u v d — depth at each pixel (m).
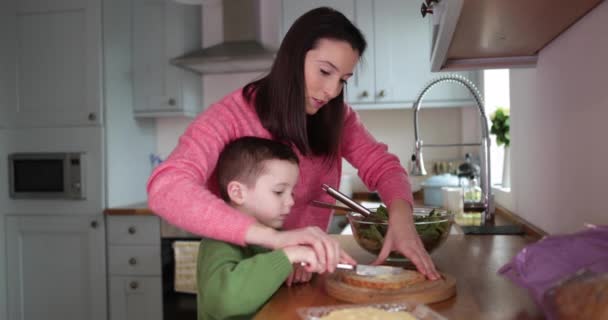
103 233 2.60
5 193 2.73
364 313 0.62
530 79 1.48
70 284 2.67
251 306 0.75
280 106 0.99
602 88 0.91
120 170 2.76
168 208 0.80
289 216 1.15
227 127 1.00
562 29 1.10
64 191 2.62
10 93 2.72
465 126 2.95
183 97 2.88
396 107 2.73
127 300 2.60
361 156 1.20
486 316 0.66
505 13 0.94
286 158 0.95
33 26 2.69
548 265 0.56
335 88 0.97
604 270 0.47
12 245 2.73
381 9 2.72
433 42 1.19
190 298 2.53
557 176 1.22
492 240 1.32
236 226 0.77
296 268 0.86
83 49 2.63
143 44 2.90
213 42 3.15
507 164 2.13
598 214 0.95
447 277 0.80
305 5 2.75
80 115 2.63
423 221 0.99
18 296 2.73
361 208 1.01
